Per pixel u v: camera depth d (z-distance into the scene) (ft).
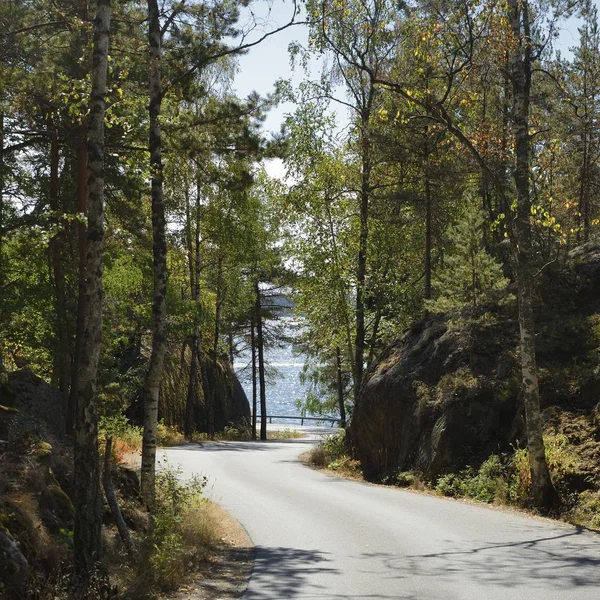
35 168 74.69
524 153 51.98
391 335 107.04
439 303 74.13
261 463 88.53
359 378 102.37
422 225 102.68
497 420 64.28
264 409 168.14
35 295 70.33
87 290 30.66
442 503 54.65
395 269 108.27
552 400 59.98
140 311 101.19
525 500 51.55
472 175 92.53
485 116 81.92
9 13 56.44
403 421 73.92
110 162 66.74
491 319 73.26
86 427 29.81
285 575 32.07
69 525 32.60
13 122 63.57
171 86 47.65
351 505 53.62
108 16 32.65
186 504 44.27
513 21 51.29
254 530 43.88
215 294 150.71
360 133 88.28
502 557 34.86
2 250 66.54
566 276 73.15
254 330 179.22
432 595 27.89
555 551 36.17
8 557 24.57
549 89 76.38
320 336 117.19
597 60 87.66
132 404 129.39
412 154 84.99
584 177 92.89
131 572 31.32
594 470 49.83
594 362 61.82
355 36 73.92
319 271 104.63
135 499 43.37
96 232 30.96
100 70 32.07
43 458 36.29
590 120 68.64
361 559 35.24
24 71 57.72
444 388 69.51
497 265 73.26
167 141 50.62
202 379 161.07
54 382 73.82
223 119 51.26
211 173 54.13
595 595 27.45
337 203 104.68
